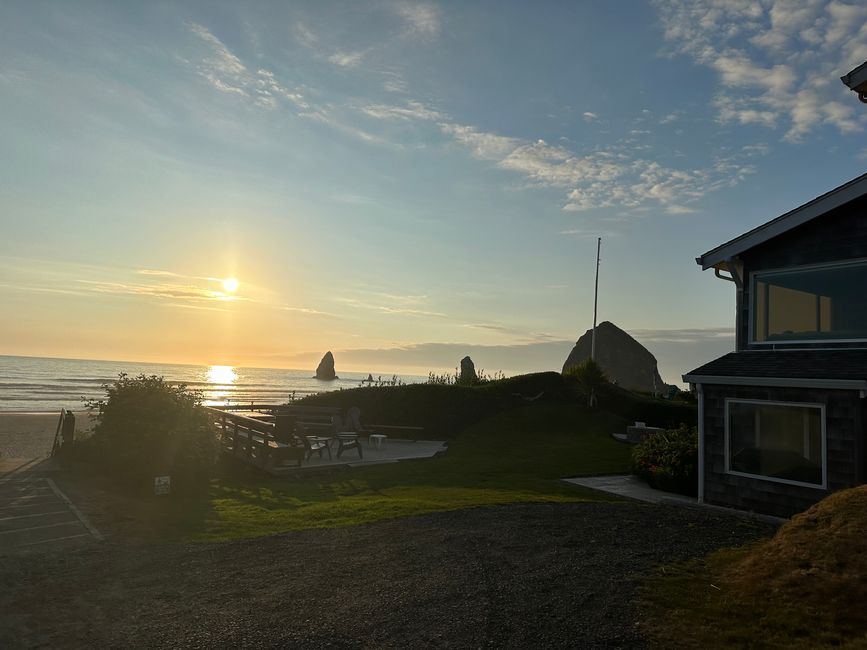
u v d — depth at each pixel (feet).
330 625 18.06
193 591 21.50
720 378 38.37
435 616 18.40
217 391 257.75
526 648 16.02
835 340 37.24
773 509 35.99
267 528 31.17
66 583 22.48
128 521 32.76
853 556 19.65
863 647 15.16
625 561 23.49
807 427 35.37
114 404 48.16
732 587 20.18
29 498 37.86
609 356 344.69
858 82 35.09
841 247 37.50
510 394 91.15
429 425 82.33
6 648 16.85
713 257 42.57
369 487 43.88
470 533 28.45
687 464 42.73
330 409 74.18
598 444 70.23
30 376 297.74
